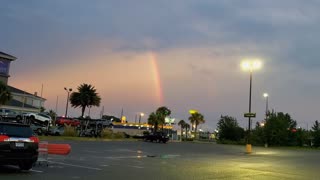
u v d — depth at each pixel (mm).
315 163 30484
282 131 82000
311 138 87938
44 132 58031
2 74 73375
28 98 94312
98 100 81312
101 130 67750
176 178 16172
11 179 13625
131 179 15156
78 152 29469
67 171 16797
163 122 118438
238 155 38062
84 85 80312
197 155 34969
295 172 21875
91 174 16172
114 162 22609
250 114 44031
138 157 27969
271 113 85625
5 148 14797
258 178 17906
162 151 38375
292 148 72562
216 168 22000
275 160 32344
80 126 71688
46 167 17984
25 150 15336
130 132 105812
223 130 94250
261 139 83250
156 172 18109
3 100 62938
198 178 16609
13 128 15414
